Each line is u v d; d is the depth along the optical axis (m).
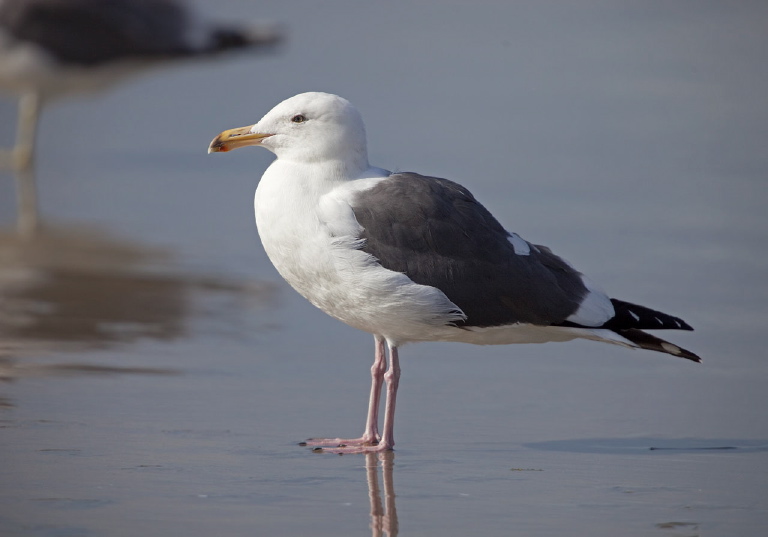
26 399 11.24
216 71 31.44
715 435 10.79
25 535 8.18
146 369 12.39
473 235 10.56
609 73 32.31
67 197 21.22
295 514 8.73
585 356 13.40
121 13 23.92
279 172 10.66
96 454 9.86
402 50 34.31
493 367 12.91
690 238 18.52
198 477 9.42
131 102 29.09
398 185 10.59
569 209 20.05
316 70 31.55
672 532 8.50
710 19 39.94
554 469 9.81
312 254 10.40
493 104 28.47
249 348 13.34
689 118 27.55
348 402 11.64
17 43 23.06
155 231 19.02
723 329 14.33
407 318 10.44
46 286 15.70
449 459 10.05
